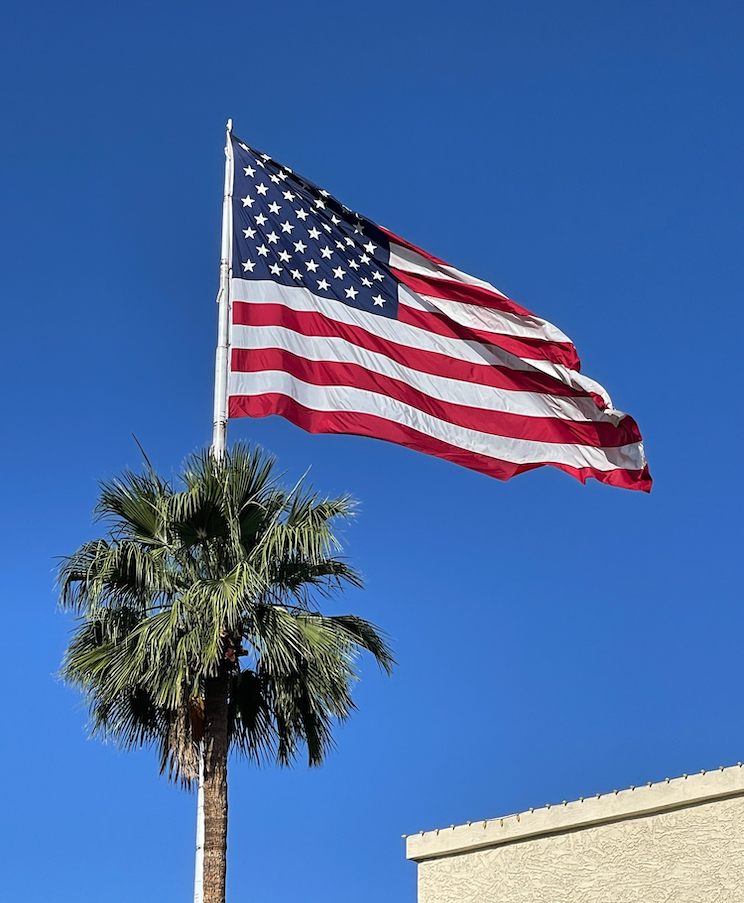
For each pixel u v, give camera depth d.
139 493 16.08
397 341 19.64
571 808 22.11
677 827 20.59
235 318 18.61
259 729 16.38
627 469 20.56
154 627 15.10
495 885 22.88
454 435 19.45
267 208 19.70
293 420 18.23
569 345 20.44
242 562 15.62
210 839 14.94
